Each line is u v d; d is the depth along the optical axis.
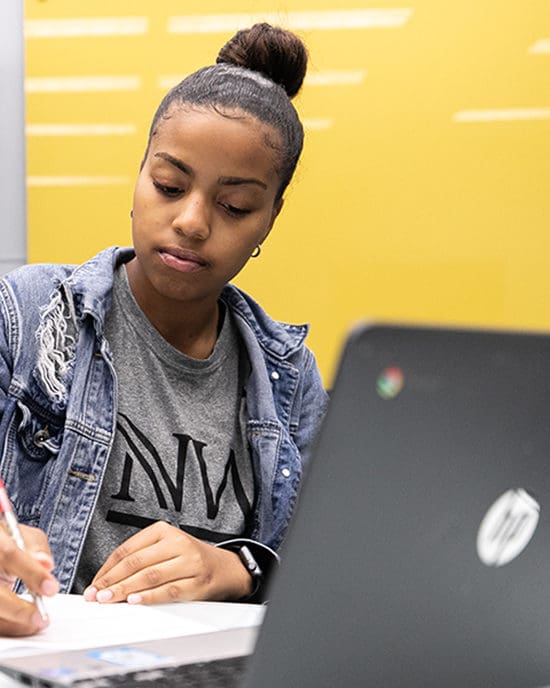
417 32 2.55
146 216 1.41
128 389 1.45
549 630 0.79
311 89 2.58
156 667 0.81
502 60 2.53
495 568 0.73
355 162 2.59
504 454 0.71
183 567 1.19
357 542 0.66
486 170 2.55
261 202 1.43
